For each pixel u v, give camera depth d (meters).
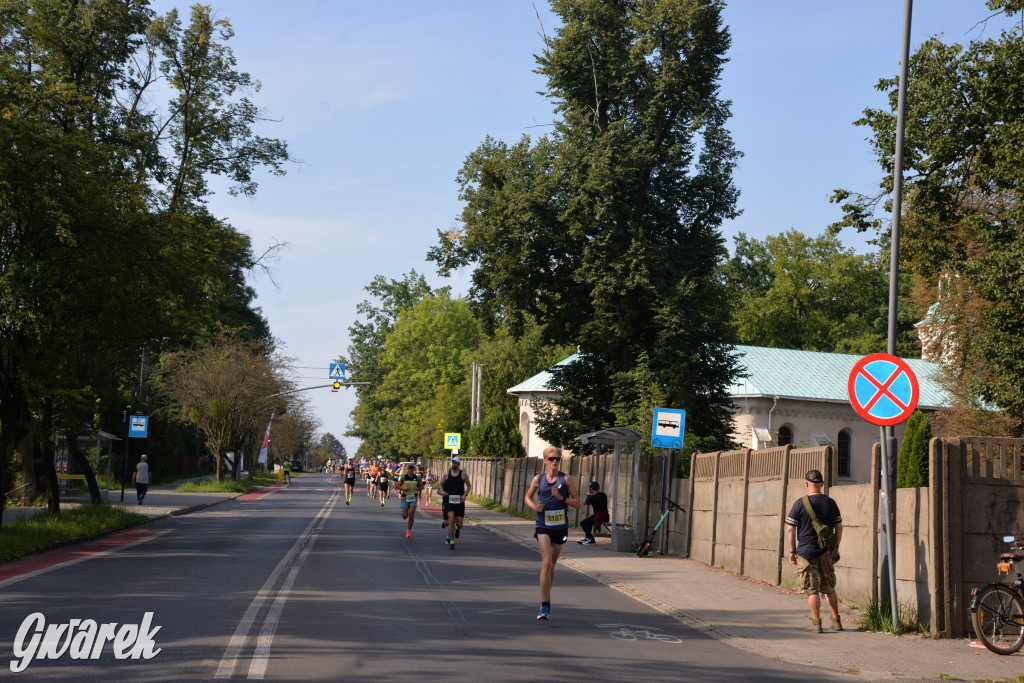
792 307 79.50
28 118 21.00
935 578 11.70
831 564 12.27
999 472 11.86
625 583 16.78
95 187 21.56
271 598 12.64
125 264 22.81
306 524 30.19
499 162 39.09
